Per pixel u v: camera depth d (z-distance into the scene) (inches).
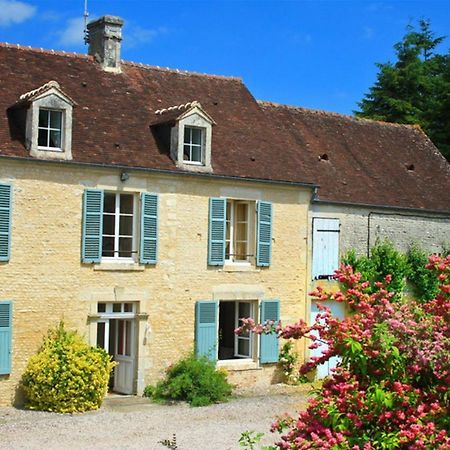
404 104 1425.9
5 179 625.0
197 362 695.1
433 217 919.0
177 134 712.4
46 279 642.8
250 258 763.4
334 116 990.4
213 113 808.9
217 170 735.1
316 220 807.7
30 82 704.4
